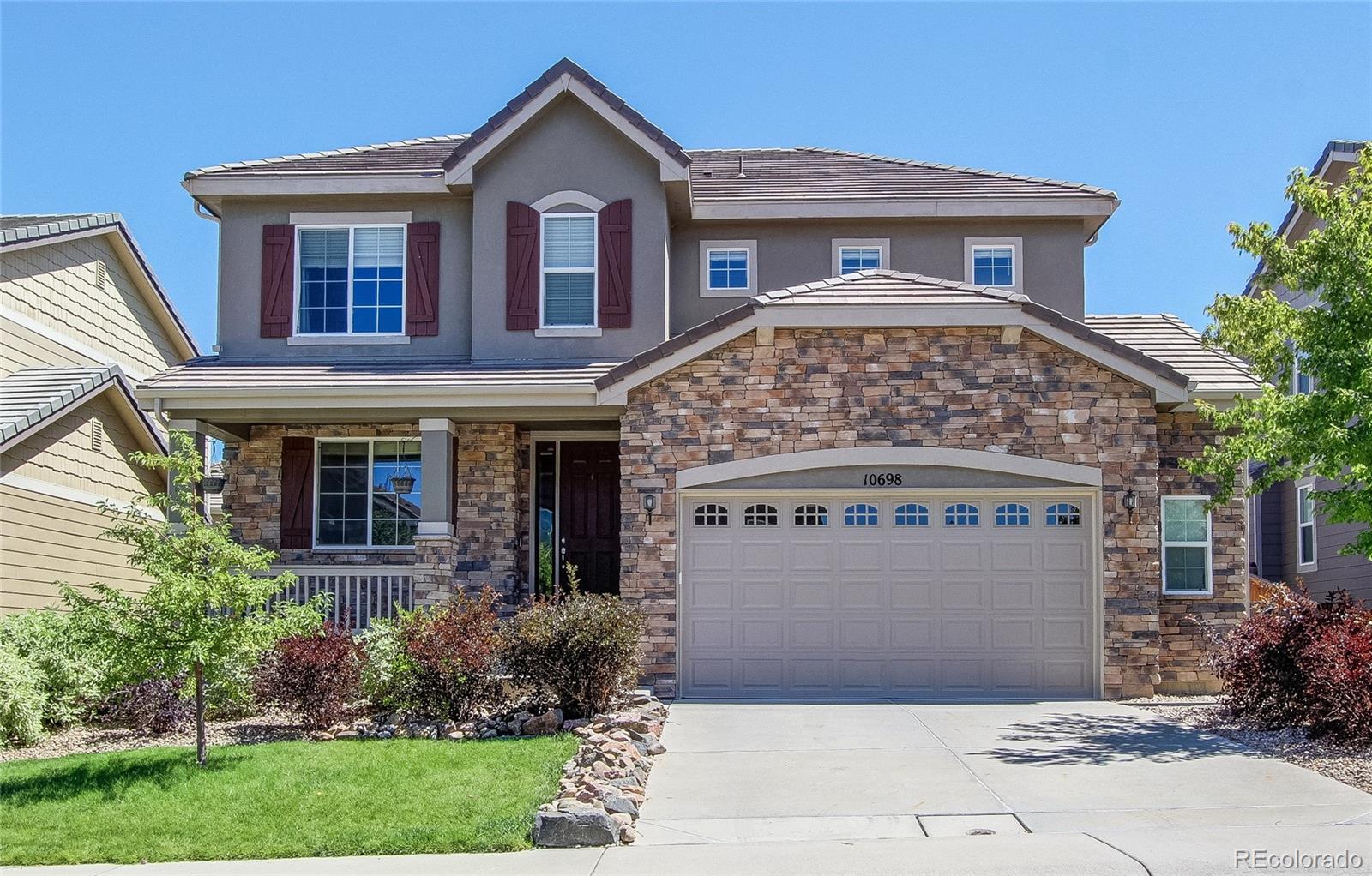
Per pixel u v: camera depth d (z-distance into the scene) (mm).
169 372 17500
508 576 17531
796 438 15812
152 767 11602
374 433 18469
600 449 19297
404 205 18859
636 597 15766
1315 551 25234
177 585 11469
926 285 16281
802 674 15797
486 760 11648
